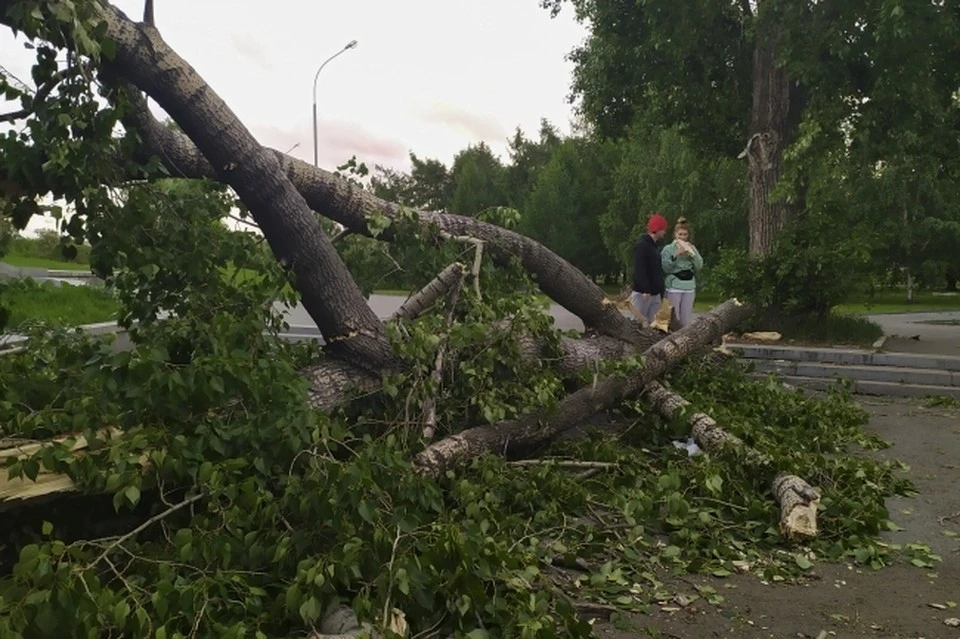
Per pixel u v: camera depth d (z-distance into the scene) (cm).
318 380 487
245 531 333
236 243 479
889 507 518
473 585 296
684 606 362
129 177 463
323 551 330
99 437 346
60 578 249
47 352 456
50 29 371
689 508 446
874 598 375
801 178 1338
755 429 641
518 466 495
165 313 485
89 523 388
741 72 1549
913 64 1223
